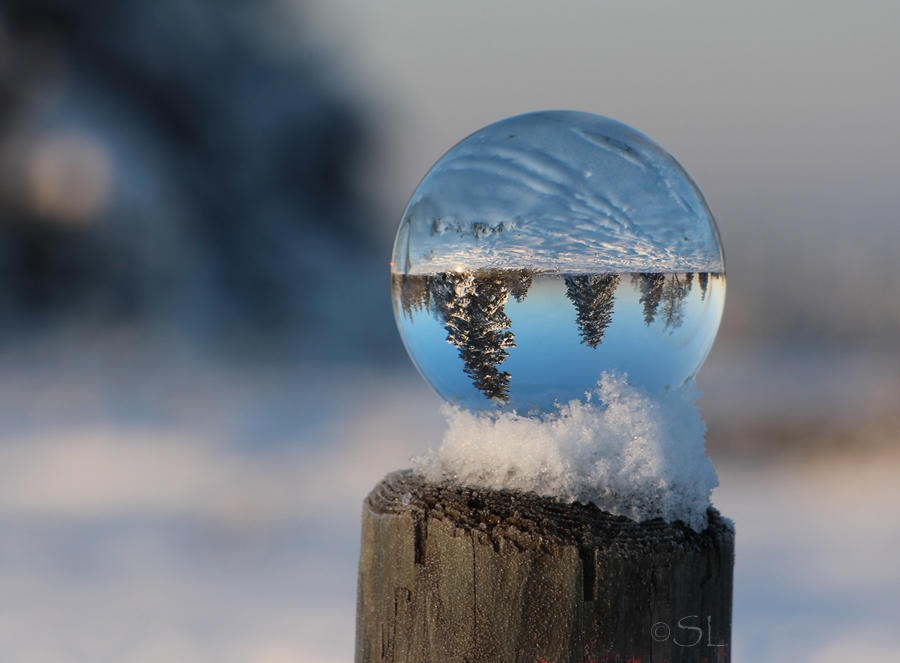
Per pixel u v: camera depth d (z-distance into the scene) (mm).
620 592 496
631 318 511
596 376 513
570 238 511
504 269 512
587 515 503
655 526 502
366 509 520
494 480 514
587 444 508
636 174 518
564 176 517
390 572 510
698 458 510
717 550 504
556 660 496
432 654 503
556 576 496
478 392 521
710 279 521
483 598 500
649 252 512
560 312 510
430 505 508
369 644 516
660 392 521
